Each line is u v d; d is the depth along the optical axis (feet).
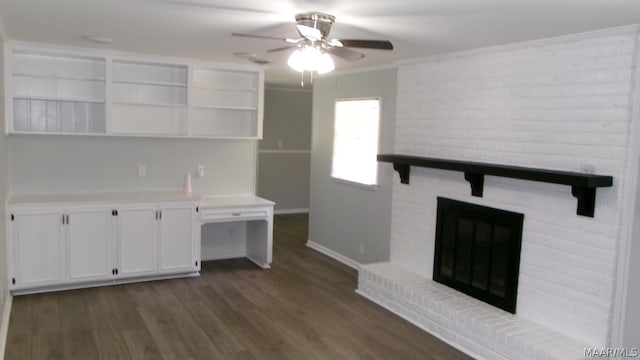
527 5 9.23
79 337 13.17
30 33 14.17
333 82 21.70
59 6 10.65
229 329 14.05
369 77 19.26
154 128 18.98
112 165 18.53
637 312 11.23
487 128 14.02
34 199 16.43
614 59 10.98
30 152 17.25
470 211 14.48
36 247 15.90
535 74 12.65
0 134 13.50
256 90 20.21
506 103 13.43
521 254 13.05
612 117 11.03
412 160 15.52
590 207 11.30
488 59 13.91
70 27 13.05
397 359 12.61
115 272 17.07
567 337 11.88
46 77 16.79
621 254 11.01
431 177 15.92
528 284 12.90
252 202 19.40
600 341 11.33
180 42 14.80
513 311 13.23
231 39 14.05
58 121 17.52
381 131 18.62
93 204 16.51
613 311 11.15
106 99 17.39
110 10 10.91
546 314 12.48
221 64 19.08
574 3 8.96
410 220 16.80
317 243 23.22
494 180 13.74
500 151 13.66
